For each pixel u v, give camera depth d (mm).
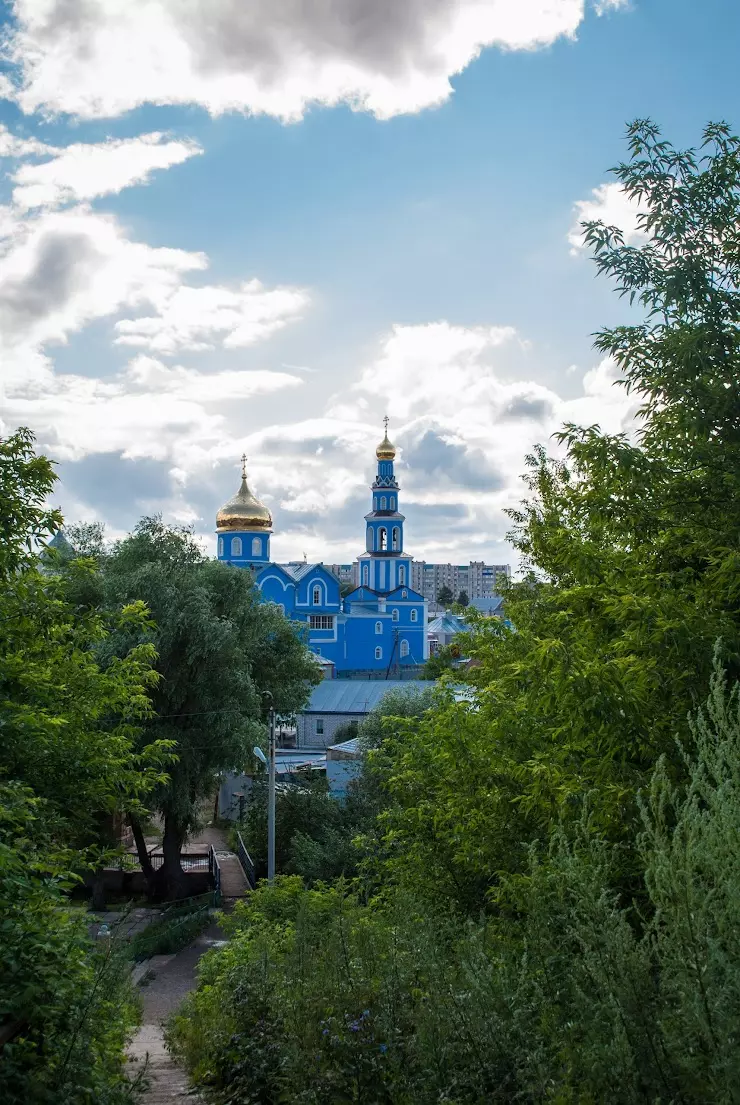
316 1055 6145
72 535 34594
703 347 7242
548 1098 4582
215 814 48094
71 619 13266
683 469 7883
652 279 7844
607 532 9109
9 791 7938
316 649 82375
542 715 10102
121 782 13836
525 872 9789
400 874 12797
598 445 7719
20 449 11039
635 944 4543
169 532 32625
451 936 7758
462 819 11453
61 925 6551
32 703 12484
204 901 29812
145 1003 19141
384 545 90562
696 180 7719
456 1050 5191
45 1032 5613
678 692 7023
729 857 4172
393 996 6105
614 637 7941
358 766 34906
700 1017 3938
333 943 7477
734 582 6832
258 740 29500
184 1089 7961
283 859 31891
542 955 5316
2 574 11180
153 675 15578
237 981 8266
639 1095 4113
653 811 4930
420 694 39406
